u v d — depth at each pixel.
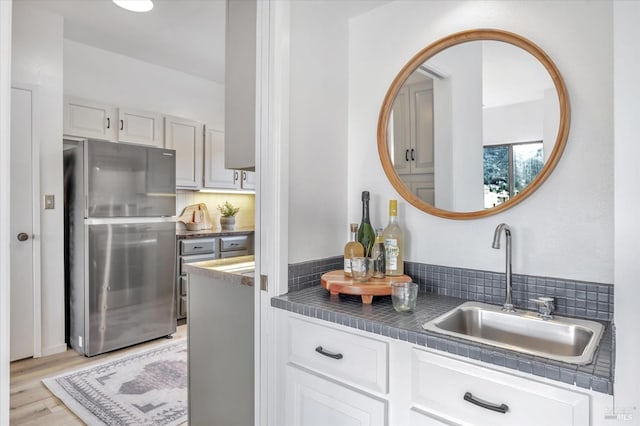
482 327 1.36
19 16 2.69
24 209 2.71
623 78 0.56
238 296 1.69
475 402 0.96
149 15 2.83
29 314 2.75
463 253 1.52
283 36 1.48
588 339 1.13
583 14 1.25
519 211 1.39
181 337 3.28
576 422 0.83
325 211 1.72
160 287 3.21
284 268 1.51
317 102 1.67
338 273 1.60
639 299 0.54
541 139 1.33
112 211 2.92
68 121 3.08
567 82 1.28
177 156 3.78
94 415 2.03
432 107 1.59
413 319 1.21
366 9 1.77
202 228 4.16
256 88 1.53
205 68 3.95
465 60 1.50
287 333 1.42
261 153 1.52
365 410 1.16
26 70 2.72
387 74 1.73
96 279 2.84
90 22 2.95
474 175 1.48
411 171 1.65
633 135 0.55
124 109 3.41
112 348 2.92
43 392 2.28
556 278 1.31
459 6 1.53
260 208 1.52
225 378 1.75
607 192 1.22
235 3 1.77
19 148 2.68
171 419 2.01
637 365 0.54
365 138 1.80
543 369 0.86
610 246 1.21
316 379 1.30
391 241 1.58
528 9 1.36
